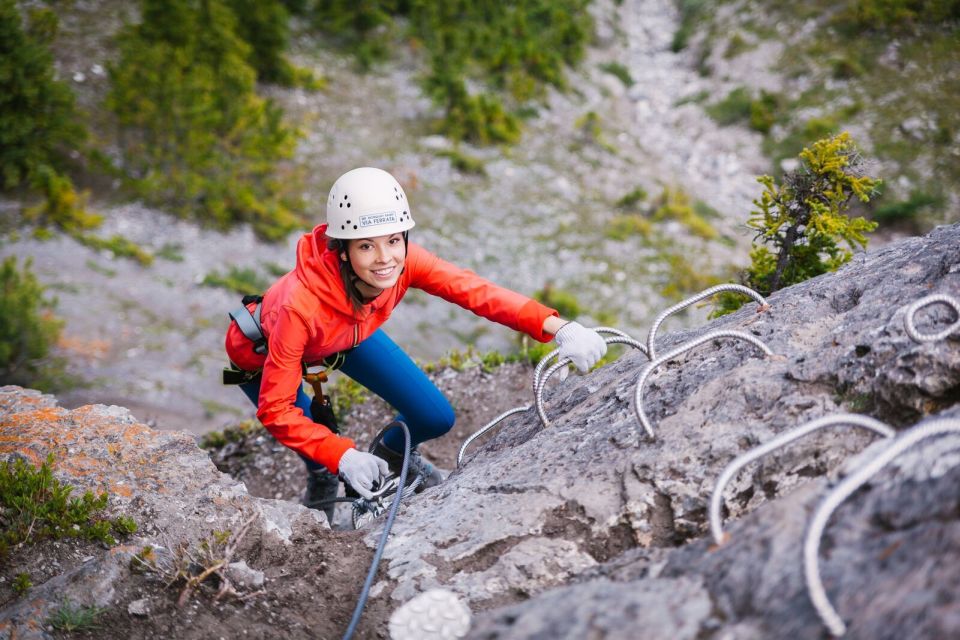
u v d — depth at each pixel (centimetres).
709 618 140
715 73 2350
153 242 1495
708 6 2619
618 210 1859
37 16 1755
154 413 1095
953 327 186
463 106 2031
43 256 1365
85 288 1322
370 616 211
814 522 129
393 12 2423
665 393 249
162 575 227
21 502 246
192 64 1747
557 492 228
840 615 125
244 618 219
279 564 242
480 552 220
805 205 396
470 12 2445
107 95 1678
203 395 1168
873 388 198
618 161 2062
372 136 1966
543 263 1639
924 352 189
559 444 258
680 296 1577
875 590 125
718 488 162
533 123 2150
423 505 262
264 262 1539
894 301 227
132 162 1616
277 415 269
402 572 221
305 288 266
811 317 250
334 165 1844
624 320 1498
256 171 1703
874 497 145
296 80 2059
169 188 1596
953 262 224
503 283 1564
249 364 314
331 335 278
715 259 1708
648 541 207
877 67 2123
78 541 240
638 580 165
